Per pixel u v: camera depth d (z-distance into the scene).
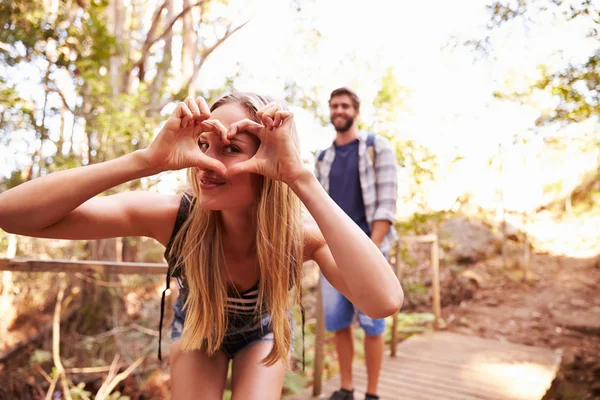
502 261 7.75
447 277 6.86
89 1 5.48
